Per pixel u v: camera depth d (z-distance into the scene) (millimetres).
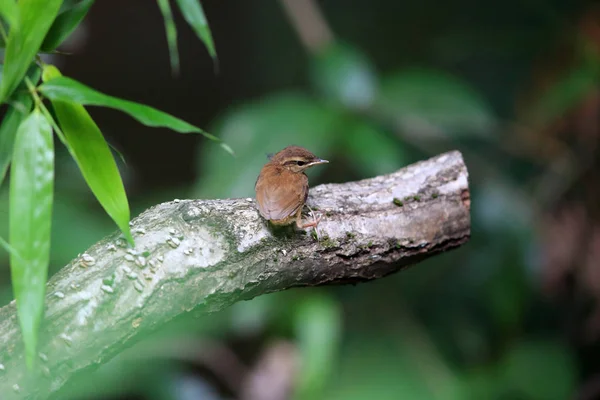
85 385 9398
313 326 10469
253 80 18047
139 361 10414
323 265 6078
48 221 4547
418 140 13734
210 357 13344
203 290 5531
